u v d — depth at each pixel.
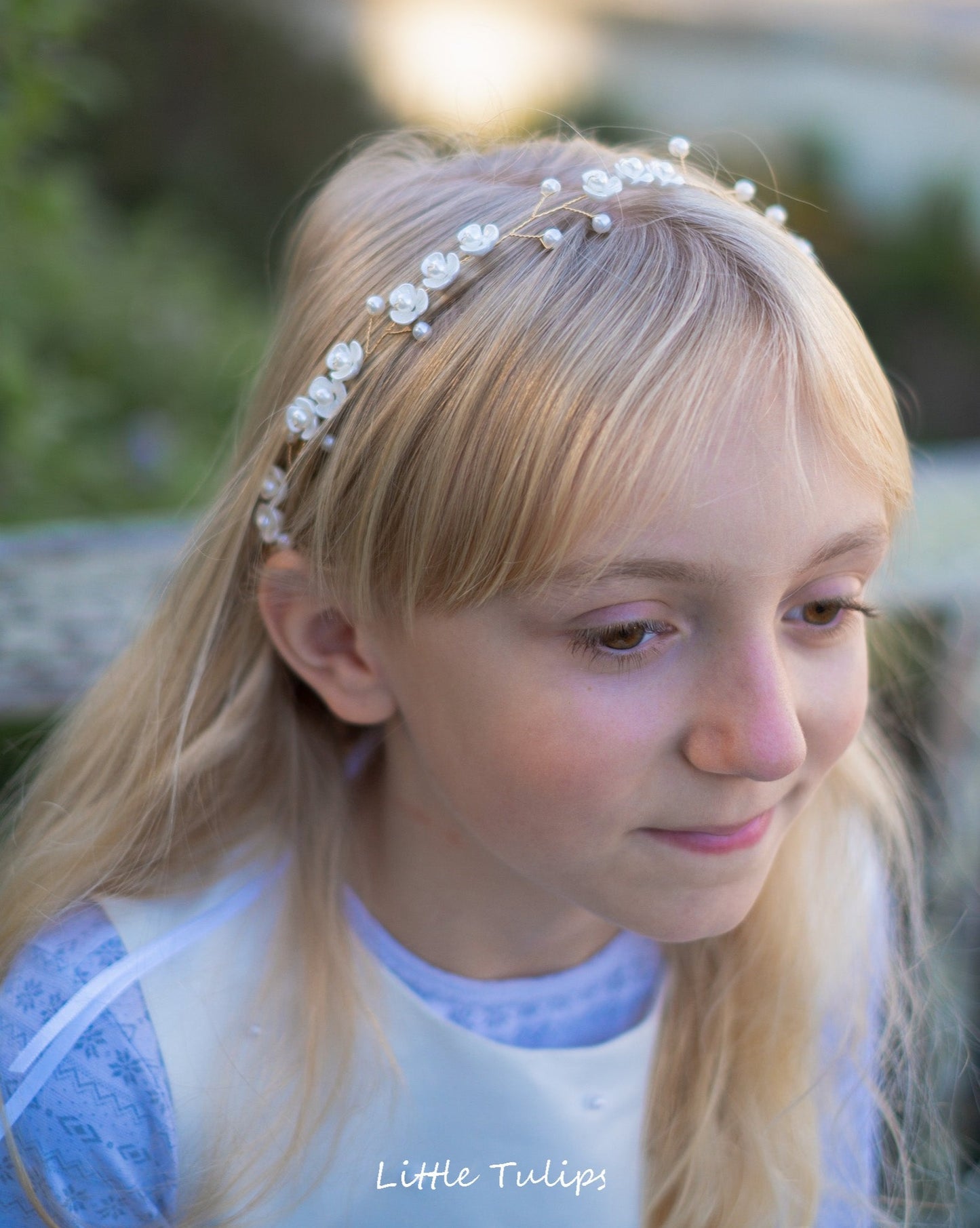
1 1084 0.56
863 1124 0.67
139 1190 0.57
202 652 0.62
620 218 0.52
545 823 0.52
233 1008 0.58
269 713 0.62
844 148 3.13
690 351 0.49
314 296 0.57
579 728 0.51
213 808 0.62
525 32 3.04
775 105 3.26
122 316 1.62
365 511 0.53
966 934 0.85
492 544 0.50
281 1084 0.58
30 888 0.61
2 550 0.81
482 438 0.50
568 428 0.49
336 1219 0.59
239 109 2.66
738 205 0.55
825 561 0.51
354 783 0.62
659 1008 0.62
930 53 3.50
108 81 1.27
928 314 2.97
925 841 0.87
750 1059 0.64
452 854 0.59
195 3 2.61
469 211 0.54
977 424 2.83
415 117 2.46
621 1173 0.61
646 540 0.49
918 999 0.69
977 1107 0.83
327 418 0.54
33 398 1.14
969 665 0.85
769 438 0.49
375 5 2.91
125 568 0.80
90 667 0.71
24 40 1.06
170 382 1.60
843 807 0.67
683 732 0.51
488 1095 0.59
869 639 0.75
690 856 0.53
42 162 1.63
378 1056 0.59
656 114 3.03
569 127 0.67
